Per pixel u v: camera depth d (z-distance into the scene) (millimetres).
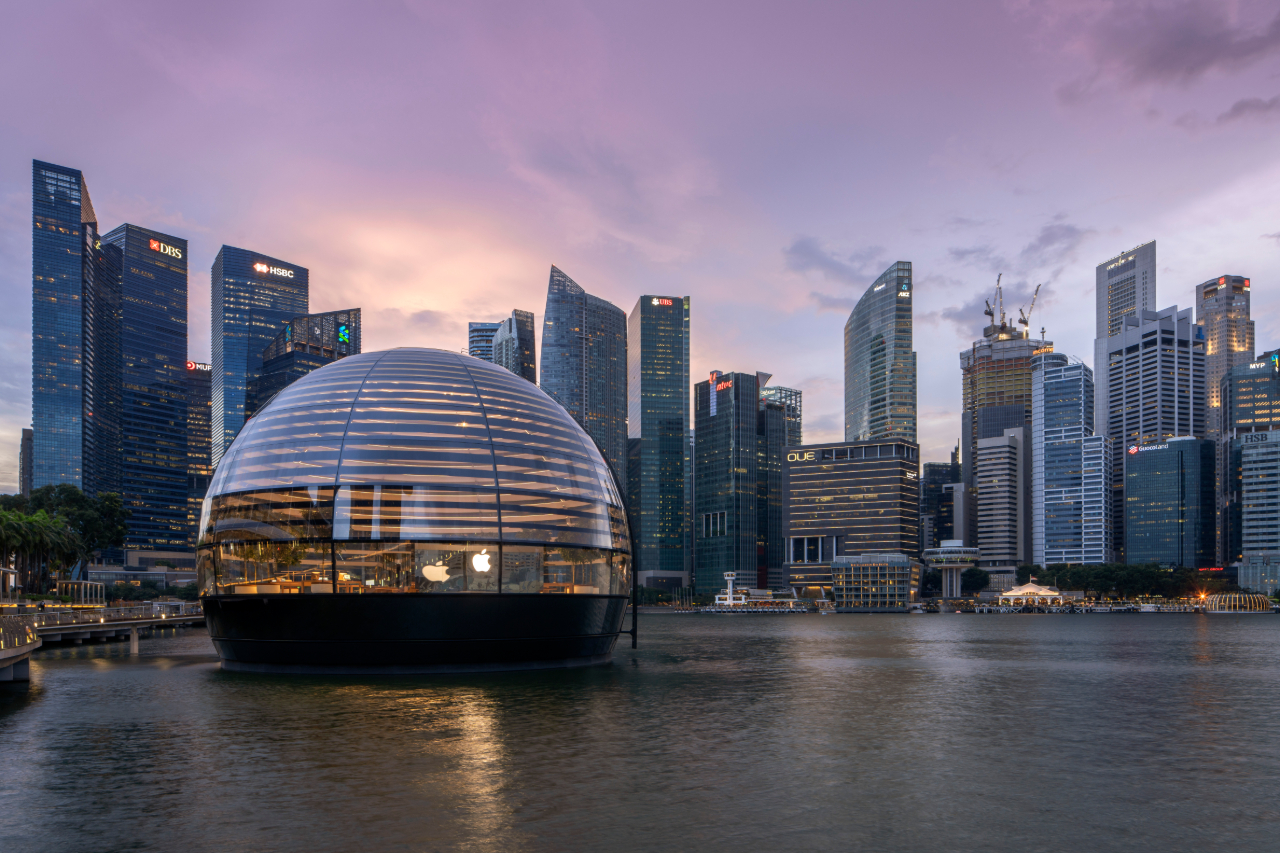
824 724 38594
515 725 37000
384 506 54969
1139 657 90125
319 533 54594
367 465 55969
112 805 23875
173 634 120562
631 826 21969
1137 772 28672
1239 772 28781
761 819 22688
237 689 48625
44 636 93750
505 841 20703
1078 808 24000
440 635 54719
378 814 22953
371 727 36219
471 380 62406
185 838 20922
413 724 37000
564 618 59156
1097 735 36094
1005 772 28500
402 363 62719
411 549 54625
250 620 56062
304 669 55406
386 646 54406
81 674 58438
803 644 119125
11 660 49500
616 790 25656
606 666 64562
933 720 40188
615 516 65312
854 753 31625
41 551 144375
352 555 54406
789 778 27406
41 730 35688
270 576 55156
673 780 26984
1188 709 44812
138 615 117250
